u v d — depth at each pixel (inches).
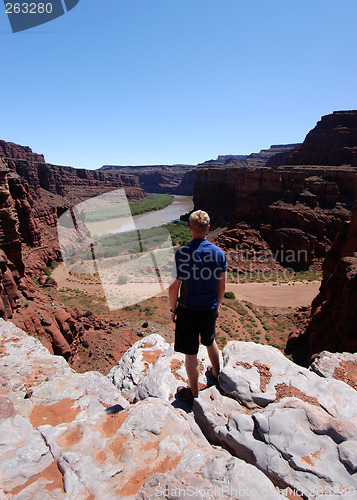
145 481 109.3
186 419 156.0
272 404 151.3
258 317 1219.9
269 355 190.1
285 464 117.7
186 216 3609.7
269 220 2294.5
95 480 109.1
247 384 165.6
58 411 160.7
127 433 132.6
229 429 139.9
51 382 187.8
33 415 157.2
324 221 2167.8
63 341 703.7
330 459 117.1
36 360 221.8
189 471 109.7
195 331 162.1
